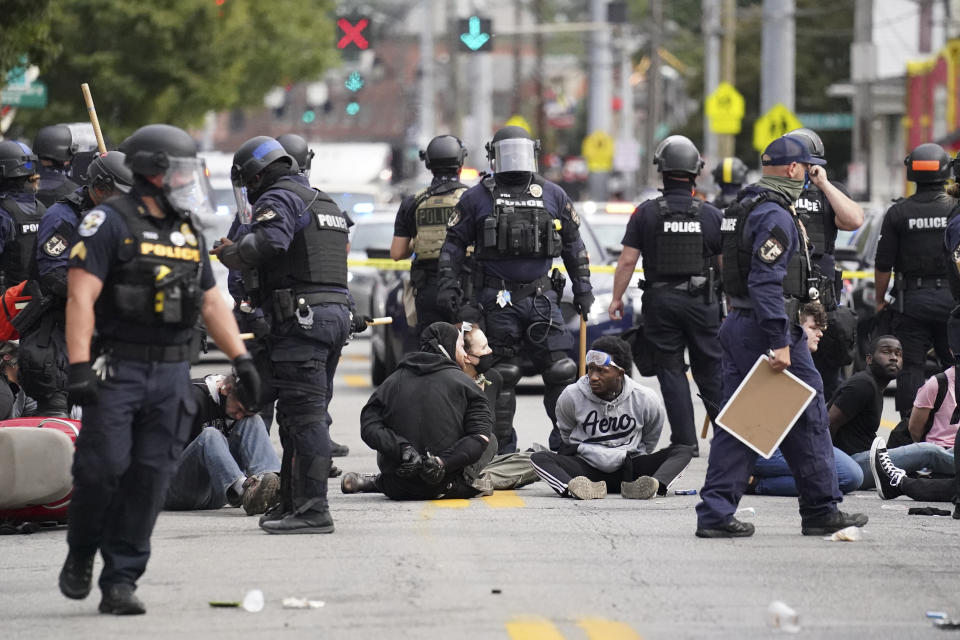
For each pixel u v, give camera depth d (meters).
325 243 35.09
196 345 27.97
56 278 39.53
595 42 165.62
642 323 47.31
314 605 28.09
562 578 30.39
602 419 41.41
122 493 27.72
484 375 44.66
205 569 31.42
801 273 34.22
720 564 31.75
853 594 29.14
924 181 48.88
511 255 44.53
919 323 49.22
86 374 26.48
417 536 34.91
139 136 27.19
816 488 34.75
